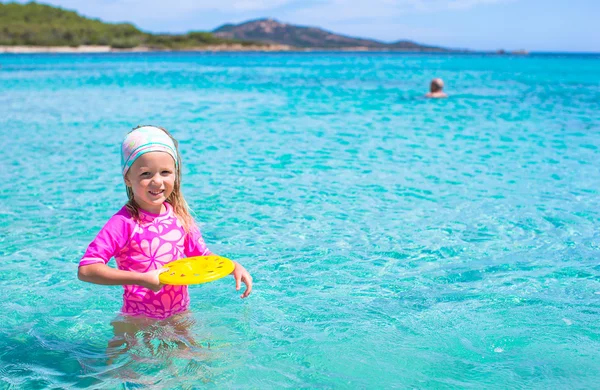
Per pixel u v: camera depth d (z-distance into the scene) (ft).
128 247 9.37
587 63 203.82
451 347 9.29
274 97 61.36
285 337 9.66
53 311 10.96
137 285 8.68
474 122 40.83
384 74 113.29
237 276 9.48
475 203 19.33
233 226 16.78
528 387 7.95
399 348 9.25
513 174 23.88
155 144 9.17
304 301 11.34
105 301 11.47
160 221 9.66
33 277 12.83
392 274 12.98
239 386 8.05
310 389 7.96
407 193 20.76
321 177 23.40
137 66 154.61
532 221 17.19
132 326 9.61
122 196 20.40
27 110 47.70
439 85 58.80
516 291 11.83
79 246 15.06
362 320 10.41
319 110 48.73
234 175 23.79
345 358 8.90
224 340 9.50
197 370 8.48
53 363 8.82
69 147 30.55
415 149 30.04
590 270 13.04
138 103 54.34
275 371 8.48
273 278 12.68
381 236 15.84
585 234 15.84
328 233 16.12
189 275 8.76
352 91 69.10
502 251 14.53
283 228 16.60
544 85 79.66
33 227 16.69
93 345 9.48
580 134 34.91
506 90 70.28
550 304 11.10
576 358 8.82
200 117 43.86
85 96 61.57
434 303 11.24
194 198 20.01
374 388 8.00
